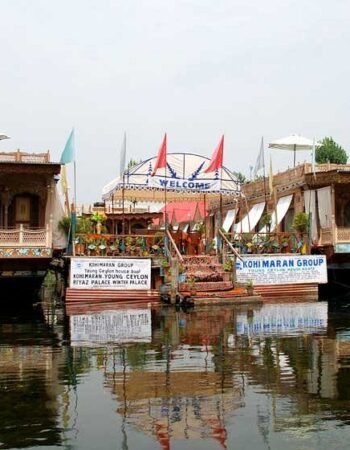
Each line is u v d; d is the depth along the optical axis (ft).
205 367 33.96
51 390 29.22
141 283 77.20
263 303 73.92
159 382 30.45
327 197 96.73
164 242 80.43
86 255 78.33
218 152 85.35
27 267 81.25
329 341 43.04
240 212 131.13
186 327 51.70
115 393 28.43
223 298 71.82
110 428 23.30
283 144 110.22
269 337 45.29
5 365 35.50
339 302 76.02
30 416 24.94
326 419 23.95
